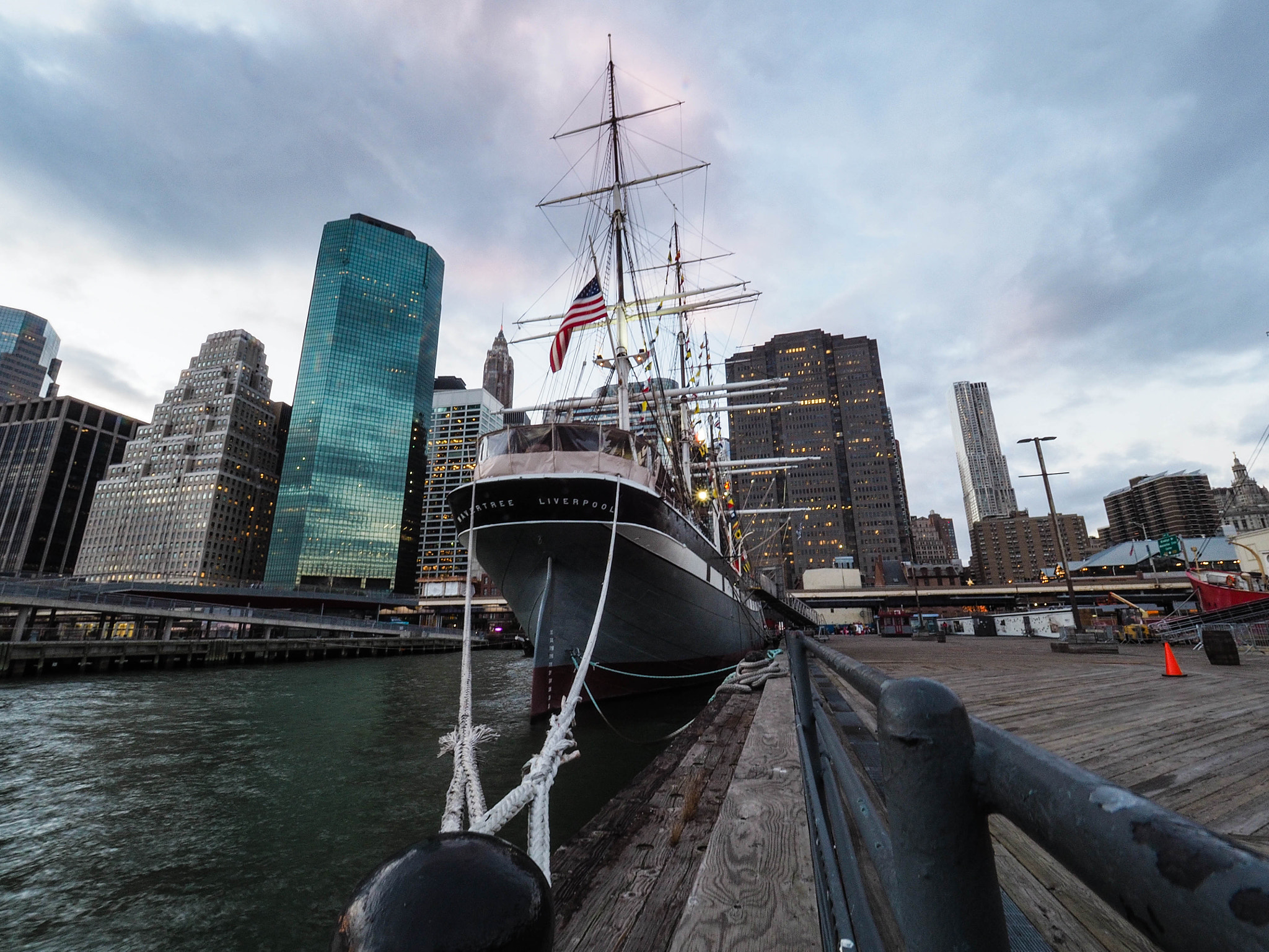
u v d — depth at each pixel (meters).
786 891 3.44
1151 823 0.44
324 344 188.88
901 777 0.85
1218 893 0.31
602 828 4.88
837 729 2.97
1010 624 44.44
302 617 69.94
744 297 33.28
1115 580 79.62
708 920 3.20
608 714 18.48
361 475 179.25
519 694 29.42
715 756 6.80
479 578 118.94
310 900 7.60
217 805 11.17
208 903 7.53
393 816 10.52
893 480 178.12
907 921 0.83
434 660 64.06
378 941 1.01
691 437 36.91
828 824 2.68
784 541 169.50
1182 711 8.77
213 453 171.00
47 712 21.88
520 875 1.13
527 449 17.95
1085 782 0.57
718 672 24.80
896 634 63.53
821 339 194.62
